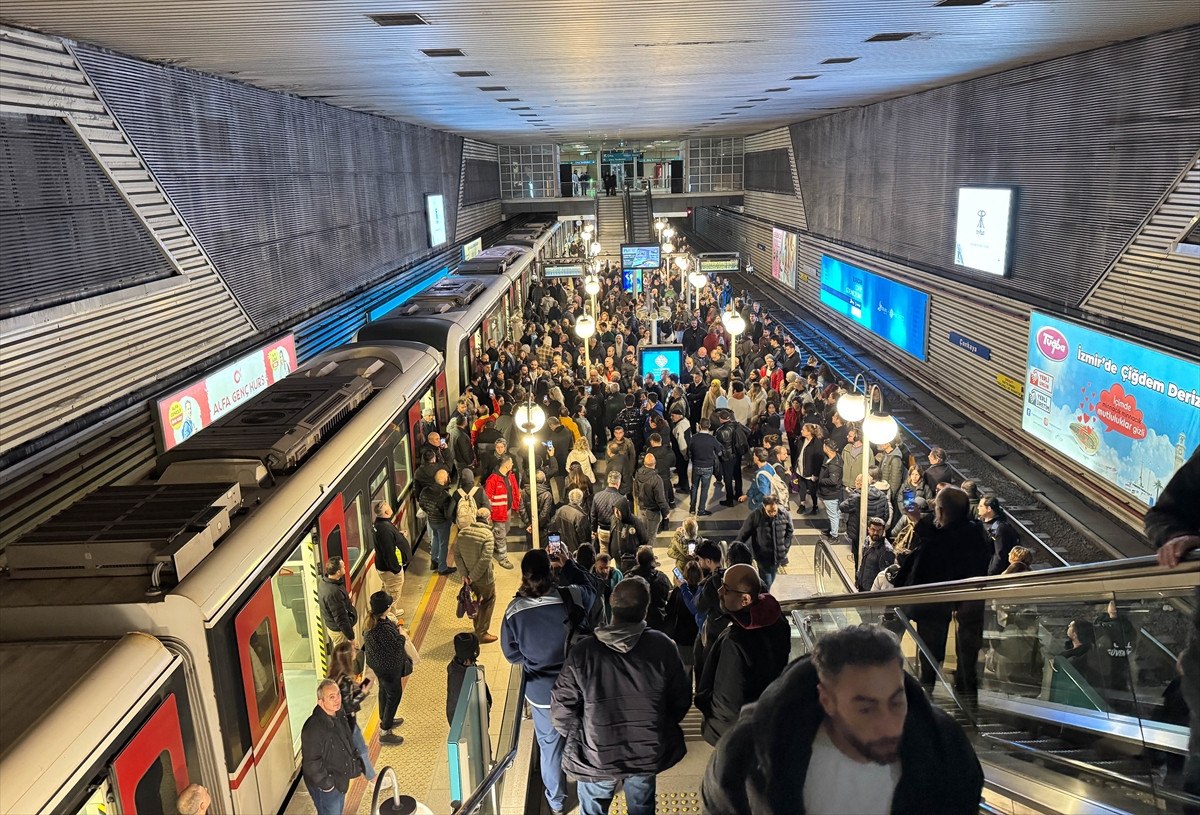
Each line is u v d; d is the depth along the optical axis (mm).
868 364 23281
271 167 14180
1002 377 16234
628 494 11711
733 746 1819
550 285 29641
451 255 29844
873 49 11578
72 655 4742
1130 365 12016
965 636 4461
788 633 4145
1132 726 3297
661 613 7336
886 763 1736
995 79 16047
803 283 32344
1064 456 13945
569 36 9578
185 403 10414
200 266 11469
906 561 5930
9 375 7684
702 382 14969
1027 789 3588
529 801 5402
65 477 8234
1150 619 3268
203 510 5859
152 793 4746
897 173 21656
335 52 10203
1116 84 12305
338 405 8883
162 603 5086
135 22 7859
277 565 6438
